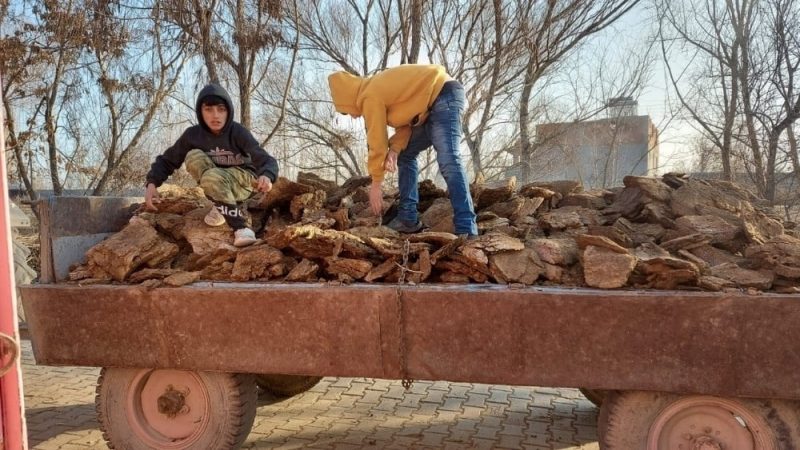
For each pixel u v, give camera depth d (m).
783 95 8.24
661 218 3.32
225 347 2.72
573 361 2.39
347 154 10.45
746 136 8.66
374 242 2.90
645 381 2.33
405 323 2.54
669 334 2.29
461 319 2.49
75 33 8.08
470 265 2.76
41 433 3.72
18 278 6.21
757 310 2.21
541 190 3.92
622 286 2.50
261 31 8.14
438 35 8.91
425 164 8.60
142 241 3.11
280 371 2.68
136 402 3.04
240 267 2.94
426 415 4.01
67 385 4.72
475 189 3.97
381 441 3.57
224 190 3.33
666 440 2.49
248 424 2.97
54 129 8.90
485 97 9.04
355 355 2.61
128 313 2.80
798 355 2.19
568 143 10.31
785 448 2.32
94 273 3.06
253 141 3.44
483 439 3.60
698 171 9.62
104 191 9.01
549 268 2.73
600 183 10.30
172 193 3.92
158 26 8.34
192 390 2.97
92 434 3.71
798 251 2.62
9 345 1.61
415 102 3.33
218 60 8.25
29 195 8.91
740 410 2.37
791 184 8.27
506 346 2.45
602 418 2.60
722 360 2.26
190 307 2.73
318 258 2.96
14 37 8.06
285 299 2.64
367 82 3.41
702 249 2.98
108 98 8.77
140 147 9.44
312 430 3.74
